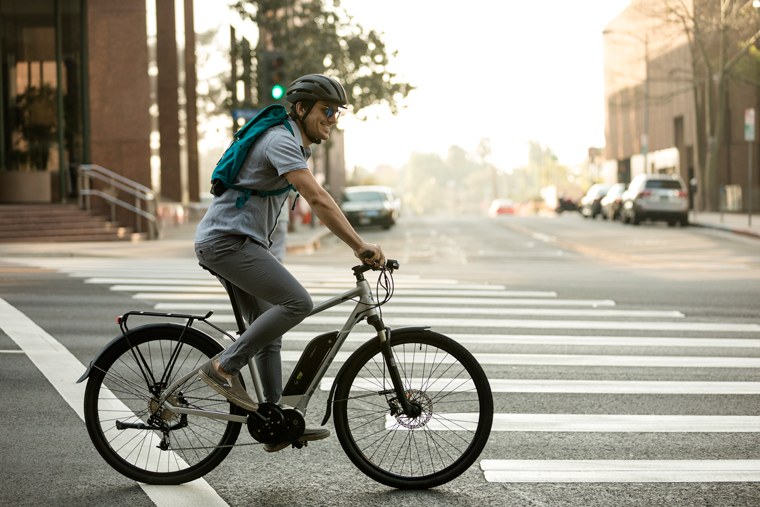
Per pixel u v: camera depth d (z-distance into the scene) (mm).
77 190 27062
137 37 25625
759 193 42219
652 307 10883
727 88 42625
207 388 4461
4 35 26750
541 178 121562
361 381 4500
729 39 39562
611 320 9828
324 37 32156
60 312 9969
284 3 31688
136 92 25734
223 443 4473
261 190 4270
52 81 26906
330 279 13625
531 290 12602
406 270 16250
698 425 5602
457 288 12805
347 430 4477
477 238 28734
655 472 4668
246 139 4242
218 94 31844
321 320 9469
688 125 47781
